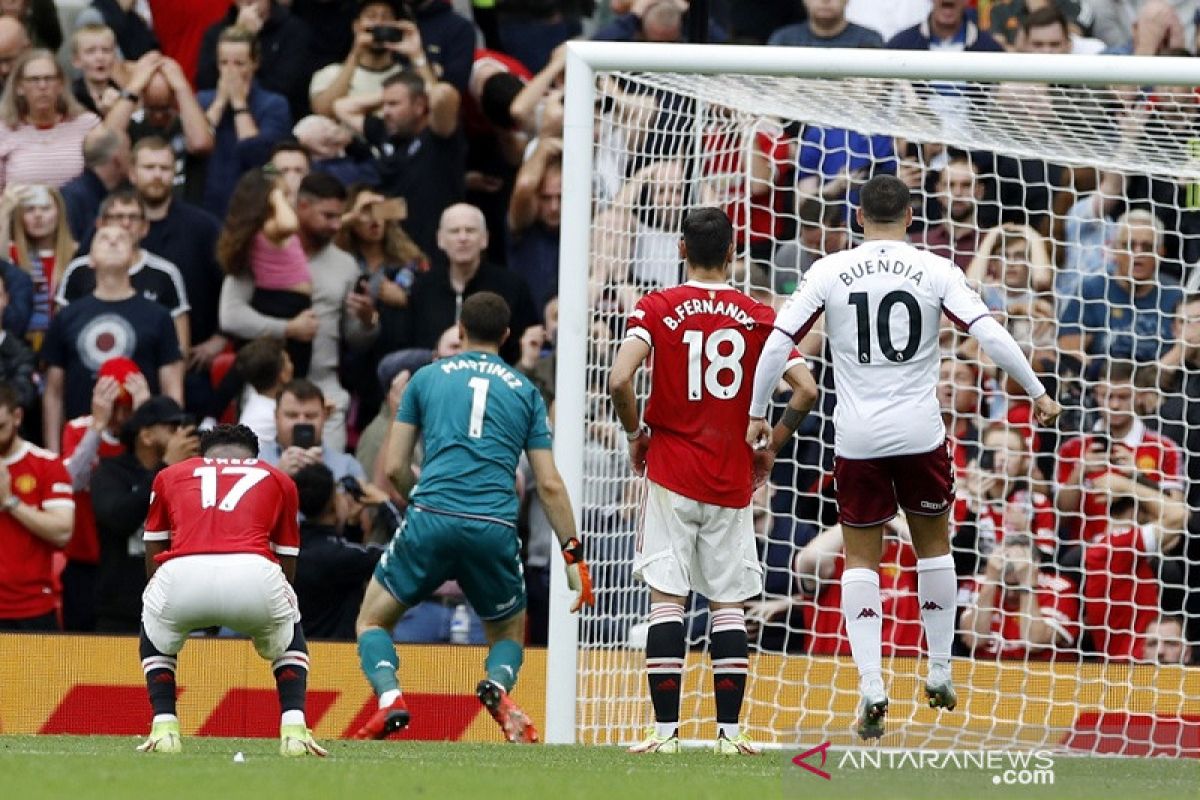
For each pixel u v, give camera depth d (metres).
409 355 38.00
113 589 36.22
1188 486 35.25
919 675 31.36
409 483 24.98
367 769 18.73
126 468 36.34
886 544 33.78
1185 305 36.25
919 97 31.06
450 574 24.41
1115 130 31.11
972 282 36.12
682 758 21.94
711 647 23.31
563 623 27.89
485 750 23.59
